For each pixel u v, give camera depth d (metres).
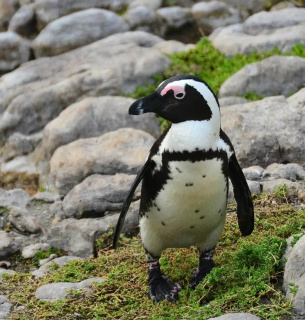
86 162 23.83
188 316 15.12
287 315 14.71
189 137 14.75
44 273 18.73
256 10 38.31
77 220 21.34
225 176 15.47
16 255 20.44
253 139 23.66
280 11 35.72
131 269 18.19
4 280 18.30
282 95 27.08
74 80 30.94
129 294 16.92
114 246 16.81
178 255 18.36
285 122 24.36
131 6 38.78
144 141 25.09
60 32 36.47
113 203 21.92
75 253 20.33
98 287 17.16
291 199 20.97
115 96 29.97
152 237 16.47
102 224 20.84
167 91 14.87
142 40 34.97
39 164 28.30
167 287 16.84
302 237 15.84
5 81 33.06
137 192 22.17
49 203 23.23
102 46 34.66
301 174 22.25
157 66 31.44
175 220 15.76
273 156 23.58
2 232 21.22
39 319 16.09
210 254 16.97
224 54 32.72
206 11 37.72
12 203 23.00
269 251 16.52
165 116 14.98
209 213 15.75
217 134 15.07
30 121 30.45
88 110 27.95
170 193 15.36
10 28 38.44
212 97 14.95
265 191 21.47
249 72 28.73
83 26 36.62
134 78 31.05
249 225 17.44
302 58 29.02
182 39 37.72
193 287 16.72
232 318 14.41
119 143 24.89
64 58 34.41
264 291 15.38
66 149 25.06
